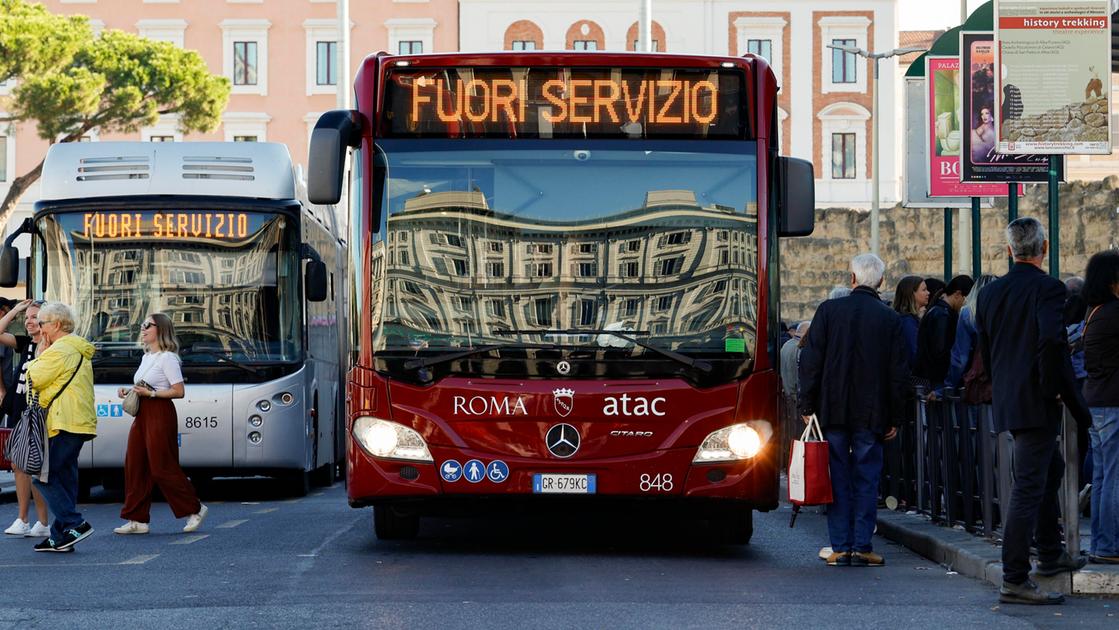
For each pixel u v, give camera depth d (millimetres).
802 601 10805
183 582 11898
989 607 10609
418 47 88750
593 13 88500
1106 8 16891
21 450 14203
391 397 12992
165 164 20812
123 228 20594
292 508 19844
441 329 13023
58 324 14617
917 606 10617
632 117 13297
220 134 88500
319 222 23406
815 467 12922
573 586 11523
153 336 16250
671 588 11453
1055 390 10641
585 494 12836
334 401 25156
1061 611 10445
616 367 12922
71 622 9836
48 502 14383
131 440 16219
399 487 12938
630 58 13352
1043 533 11156
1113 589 11070
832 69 88875
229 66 88812
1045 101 17000
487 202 13180
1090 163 85500
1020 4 16953
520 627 9570
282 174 21047
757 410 12984
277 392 20562
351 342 13297
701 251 13133
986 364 11047
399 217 13203
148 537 15758
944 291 16531
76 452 14453
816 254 64688
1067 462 11312
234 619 9906
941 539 13531
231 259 20688
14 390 18266
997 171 19859
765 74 13438
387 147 13281
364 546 14477
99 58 59250
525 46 88500
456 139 13281
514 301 13039
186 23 88312
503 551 14031
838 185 88750
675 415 12883
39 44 54094
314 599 10797
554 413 12836
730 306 13070
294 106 88625
